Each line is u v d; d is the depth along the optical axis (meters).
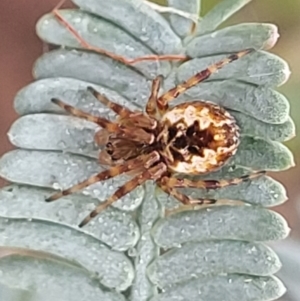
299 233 0.08
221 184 0.07
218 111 0.07
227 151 0.07
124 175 0.07
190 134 0.07
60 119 0.07
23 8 0.08
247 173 0.07
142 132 0.07
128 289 0.07
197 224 0.07
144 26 0.07
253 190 0.07
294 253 0.08
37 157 0.07
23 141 0.07
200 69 0.07
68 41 0.07
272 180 0.07
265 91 0.07
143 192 0.07
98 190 0.07
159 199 0.07
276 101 0.06
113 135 0.07
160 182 0.07
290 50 0.08
